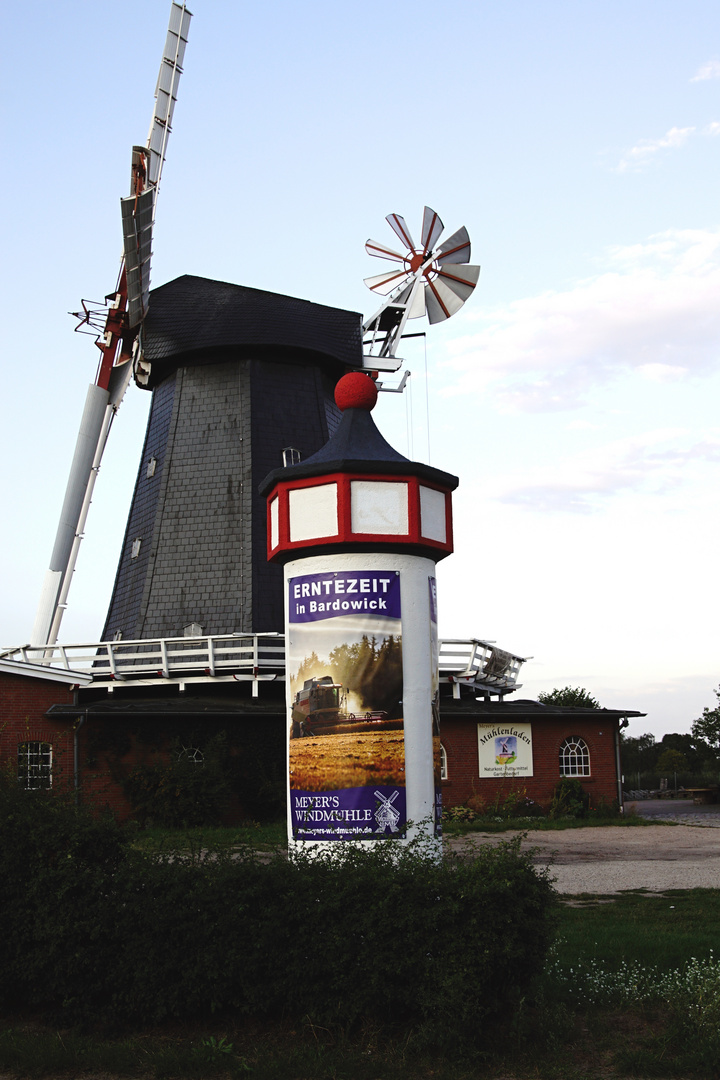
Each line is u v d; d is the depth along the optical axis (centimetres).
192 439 3559
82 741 2839
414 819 1074
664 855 2117
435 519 1158
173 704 2961
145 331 3675
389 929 834
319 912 845
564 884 1678
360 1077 770
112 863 930
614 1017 912
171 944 875
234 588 3288
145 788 2764
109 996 894
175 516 3456
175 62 3872
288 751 1123
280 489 1143
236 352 3616
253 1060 803
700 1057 783
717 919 1318
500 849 912
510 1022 846
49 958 891
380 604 1106
